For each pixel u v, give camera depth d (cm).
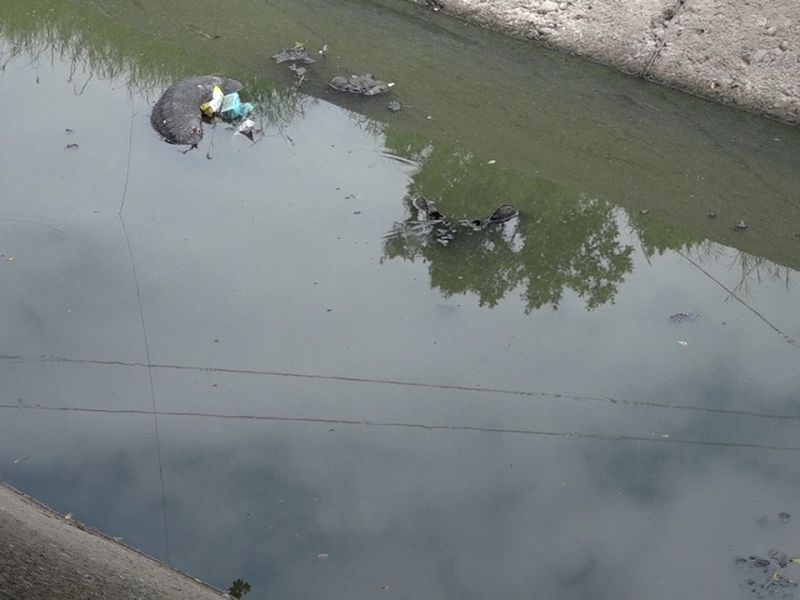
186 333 566
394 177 708
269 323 576
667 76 852
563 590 438
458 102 809
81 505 459
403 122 775
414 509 474
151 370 543
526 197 702
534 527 470
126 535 445
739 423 535
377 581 434
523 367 563
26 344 552
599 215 691
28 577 296
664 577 448
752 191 735
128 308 580
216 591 415
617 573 448
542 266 639
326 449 504
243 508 466
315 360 555
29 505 436
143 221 648
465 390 546
